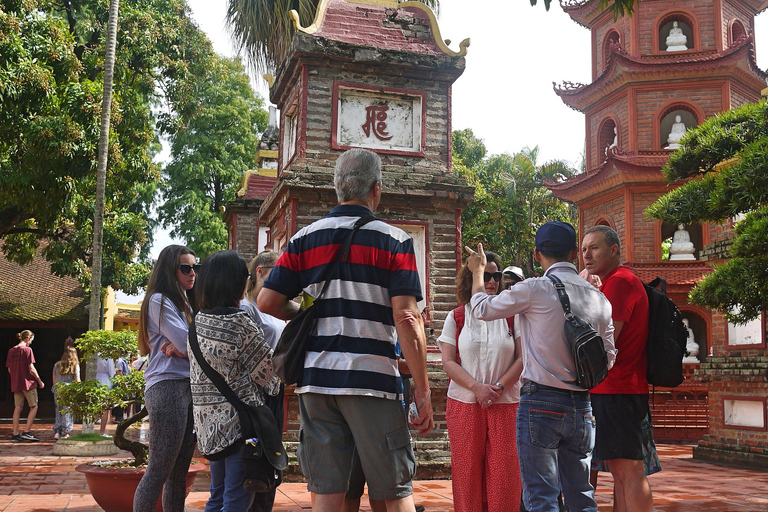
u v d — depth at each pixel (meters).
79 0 16.59
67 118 13.52
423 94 9.06
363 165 3.14
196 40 17.50
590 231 4.37
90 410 6.37
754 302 8.90
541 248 3.91
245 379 3.68
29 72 12.92
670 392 16.16
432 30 9.35
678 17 19.59
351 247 2.96
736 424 11.69
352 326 2.89
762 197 8.80
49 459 10.27
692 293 9.52
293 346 2.90
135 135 15.99
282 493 6.98
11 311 19.80
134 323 25.50
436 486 7.50
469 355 4.34
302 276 3.04
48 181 13.85
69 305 20.73
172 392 4.19
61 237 17.55
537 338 3.63
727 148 10.27
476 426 4.27
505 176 28.56
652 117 18.73
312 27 8.86
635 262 17.72
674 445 15.25
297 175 8.34
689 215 9.70
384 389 2.86
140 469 5.26
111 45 13.34
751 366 11.30
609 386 3.99
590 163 20.48
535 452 3.52
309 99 8.68
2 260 23.08
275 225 10.05
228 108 32.03
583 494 3.58
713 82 18.42
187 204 30.81
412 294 2.93
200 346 3.68
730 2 19.48
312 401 2.88
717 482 8.93
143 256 30.84
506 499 4.15
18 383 13.08
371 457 2.81
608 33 20.64
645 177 17.62
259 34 14.25
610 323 3.75
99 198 12.90
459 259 8.80
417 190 8.64
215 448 3.59
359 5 9.25
